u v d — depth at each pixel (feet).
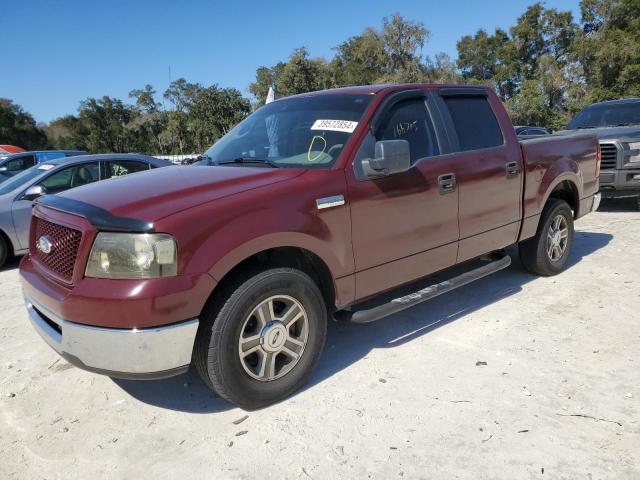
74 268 9.29
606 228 25.23
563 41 193.77
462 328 13.98
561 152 17.52
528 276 18.17
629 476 8.18
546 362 11.93
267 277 9.91
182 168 12.48
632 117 31.35
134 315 8.70
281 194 10.24
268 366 10.35
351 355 12.73
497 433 9.39
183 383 11.82
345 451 9.10
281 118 13.56
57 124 287.89
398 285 12.60
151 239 8.79
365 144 11.78
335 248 10.97
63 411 10.87
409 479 8.36
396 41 191.93
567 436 9.22
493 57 221.05
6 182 26.43
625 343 12.73
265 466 8.82
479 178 14.14
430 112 13.64
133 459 9.20
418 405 10.39
